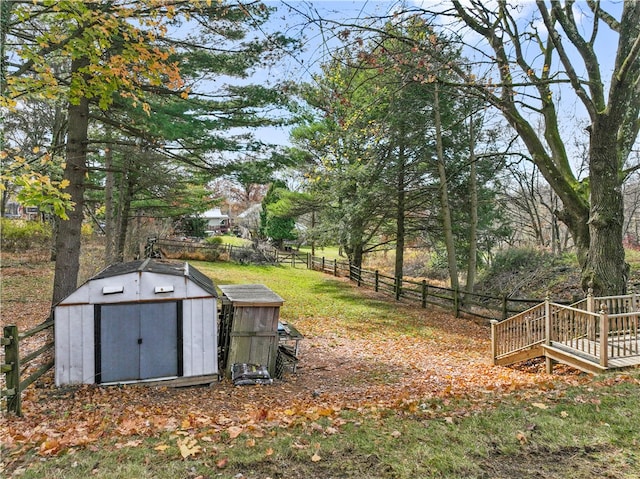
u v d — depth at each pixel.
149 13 6.84
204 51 9.78
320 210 24.53
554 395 5.34
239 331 8.33
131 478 3.56
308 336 12.04
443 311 16.20
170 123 9.35
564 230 32.31
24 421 5.47
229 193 65.19
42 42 6.18
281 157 11.86
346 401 6.68
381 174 17.38
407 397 6.43
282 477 3.55
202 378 7.84
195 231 43.50
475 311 16.11
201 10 7.11
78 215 9.56
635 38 8.78
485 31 10.12
